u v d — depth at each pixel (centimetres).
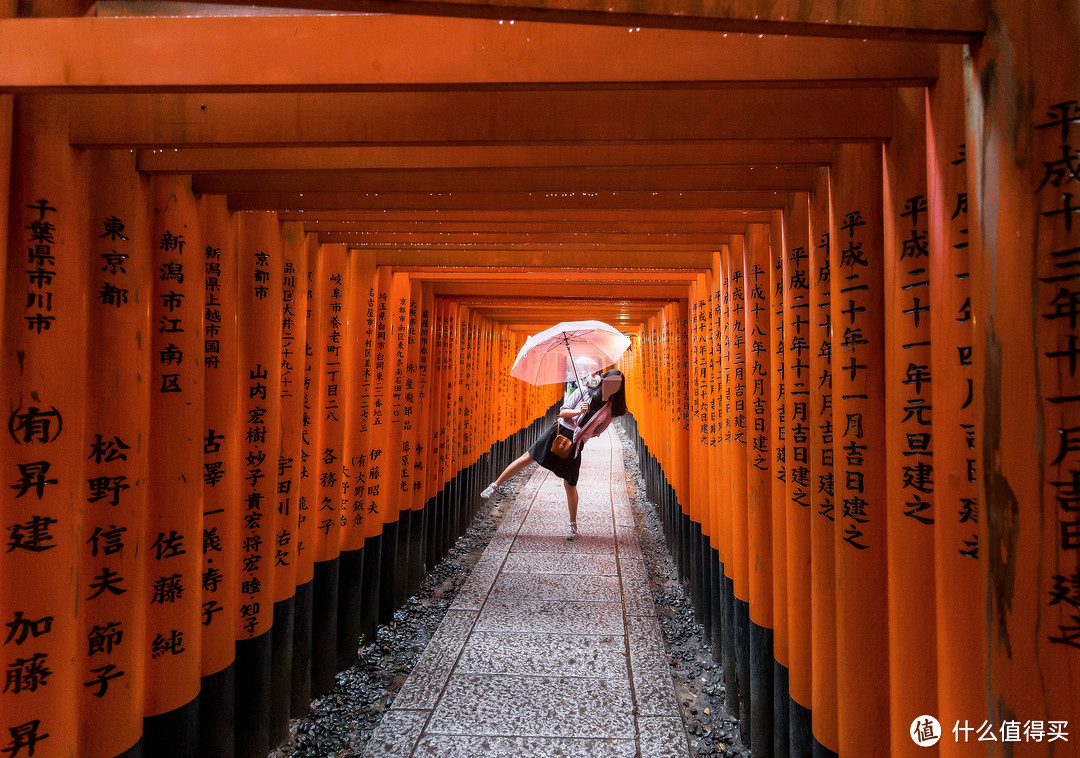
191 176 207
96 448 174
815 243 194
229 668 236
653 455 780
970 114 107
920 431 143
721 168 206
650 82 119
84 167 161
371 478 405
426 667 349
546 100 150
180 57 119
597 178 212
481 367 777
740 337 297
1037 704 101
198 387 208
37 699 152
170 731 201
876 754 168
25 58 120
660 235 323
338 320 337
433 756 269
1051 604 100
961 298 126
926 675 143
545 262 386
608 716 300
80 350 160
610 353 594
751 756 272
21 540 149
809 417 213
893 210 148
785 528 238
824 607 189
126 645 181
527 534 642
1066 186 98
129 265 178
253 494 255
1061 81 98
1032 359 101
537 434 1399
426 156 187
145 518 188
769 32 100
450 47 118
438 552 577
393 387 442
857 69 121
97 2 146
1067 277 98
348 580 371
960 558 127
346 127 152
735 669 318
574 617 420
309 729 300
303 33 119
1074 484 98
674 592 511
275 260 262
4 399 147
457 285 534
